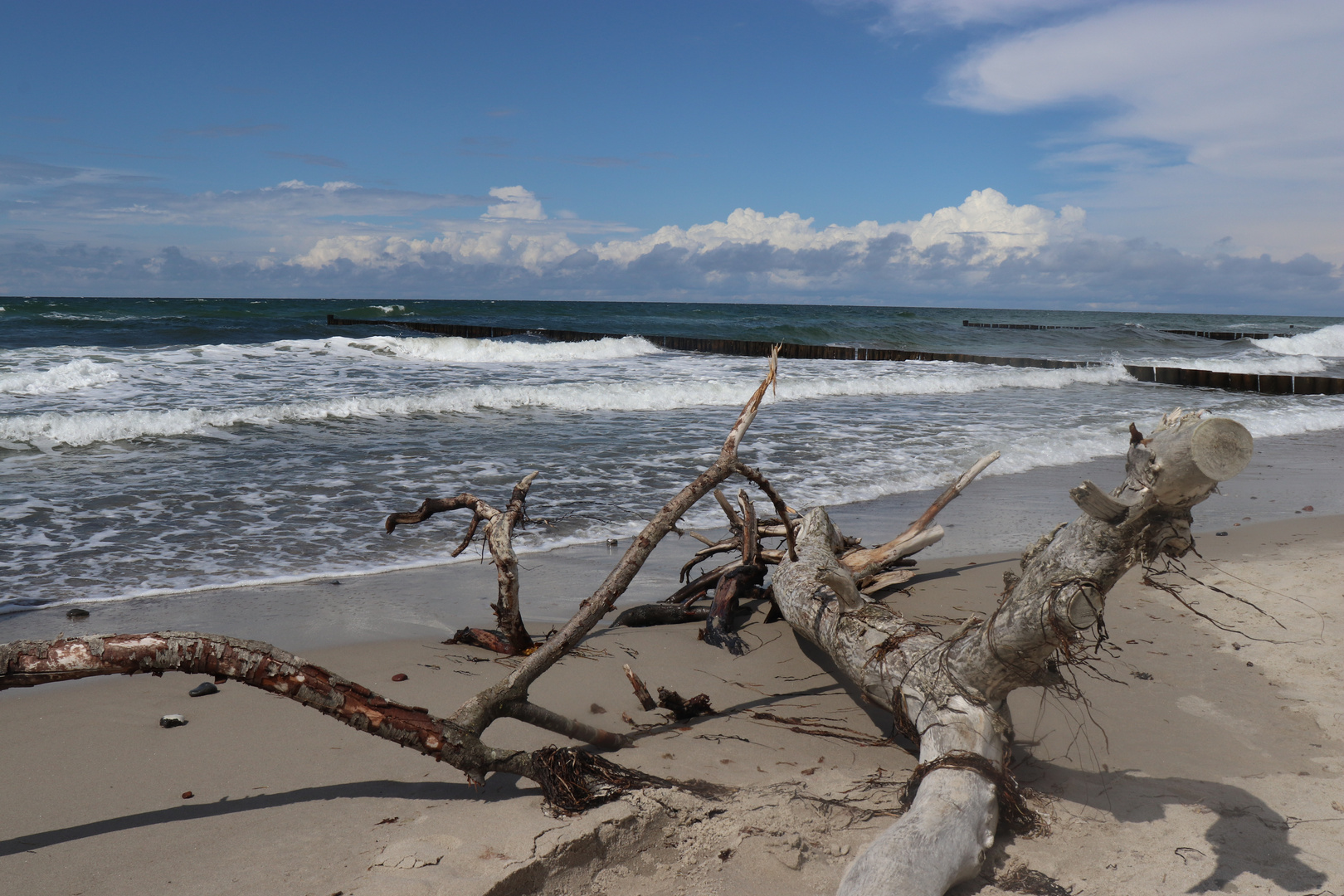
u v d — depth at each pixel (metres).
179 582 5.39
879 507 7.86
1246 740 3.35
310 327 32.88
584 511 7.50
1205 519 7.50
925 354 27.47
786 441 11.05
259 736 3.27
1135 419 13.77
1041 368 24.23
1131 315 129.38
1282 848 2.58
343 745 3.20
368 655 4.21
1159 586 2.46
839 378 18.34
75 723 3.36
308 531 6.67
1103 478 9.33
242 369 16.47
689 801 2.68
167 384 14.34
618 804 2.61
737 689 3.94
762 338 35.16
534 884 2.33
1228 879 2.42
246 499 7.53
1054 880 2.43
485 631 4.47
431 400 13.19
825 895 2.36
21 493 7.50
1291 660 4.17
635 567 3.23
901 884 2.11
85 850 2.44
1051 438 11.55
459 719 2.79
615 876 2.43
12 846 2.46
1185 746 3.30
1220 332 46.88
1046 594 2.43
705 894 2.34
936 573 5.87
